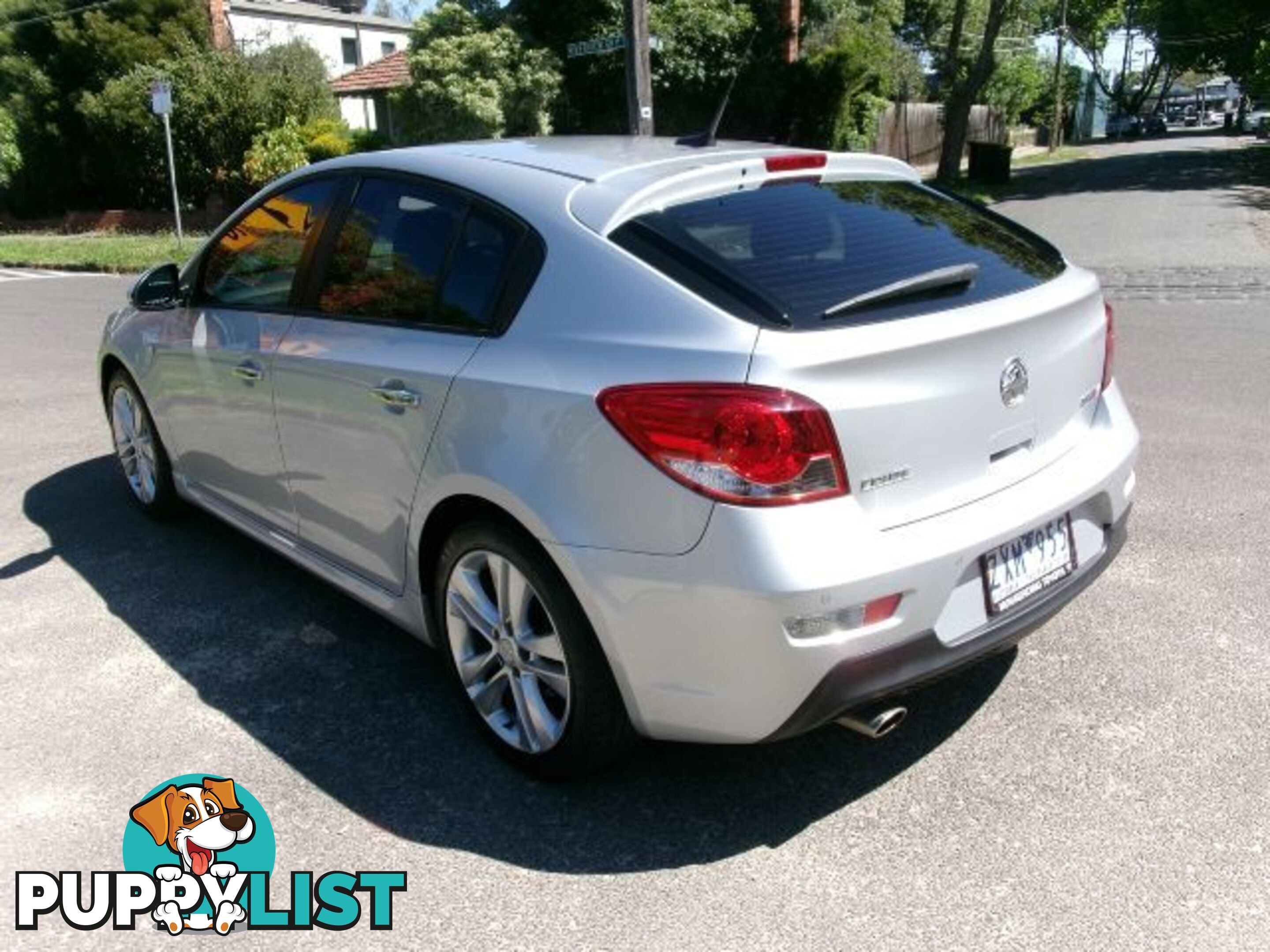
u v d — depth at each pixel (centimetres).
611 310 281
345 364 346
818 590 248
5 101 2573
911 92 3656
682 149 357
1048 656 373
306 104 2397
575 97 2317
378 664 385
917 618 265
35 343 1038
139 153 2428
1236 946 244
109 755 331
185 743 337
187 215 2438
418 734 341
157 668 384
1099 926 252
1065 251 1429
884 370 260
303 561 400
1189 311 988
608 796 308
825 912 260
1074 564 314
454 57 2112
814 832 289
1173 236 1537
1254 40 4062
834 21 2616
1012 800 299
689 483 254
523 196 316
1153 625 392
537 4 2227
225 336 414
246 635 408
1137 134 7481
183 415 457
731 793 307
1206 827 284
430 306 330
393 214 355
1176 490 525
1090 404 332
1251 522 482
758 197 317
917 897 264
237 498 438
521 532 292
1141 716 335
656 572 262
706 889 270
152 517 525
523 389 287
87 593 446
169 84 2002
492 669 322
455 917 263
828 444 252
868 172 362
